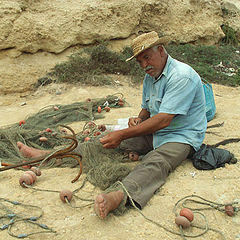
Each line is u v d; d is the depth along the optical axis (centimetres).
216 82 874
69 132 501
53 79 789
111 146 337
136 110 642
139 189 298
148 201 305
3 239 250
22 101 725
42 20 797
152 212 289
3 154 412
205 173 358
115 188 293
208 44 1178
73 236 255
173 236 258
